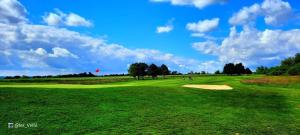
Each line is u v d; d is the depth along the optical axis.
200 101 27.91
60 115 18.89
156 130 16.48
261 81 51.06
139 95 28.34
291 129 18.30
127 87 33.53
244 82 51.50
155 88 33.78
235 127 18.06
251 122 19.72
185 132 16.39
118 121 18.14
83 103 22.80
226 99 30.03
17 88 26.69
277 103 28.80
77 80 89.56
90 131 15.93
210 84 47.31
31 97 23.23
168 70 146.00
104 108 21.66
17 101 21.62
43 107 20.61
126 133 15.72
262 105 27.41
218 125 18.33
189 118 19.88
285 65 105.69
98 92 28.17
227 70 143.88
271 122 20.03
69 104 22.11
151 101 25.84
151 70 119.38
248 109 25.00
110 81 87.62
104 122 17.77
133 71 116.44
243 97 31.86
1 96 22.62
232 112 23.12
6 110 19.12
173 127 17.30
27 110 19.50
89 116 19.06
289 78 52.66
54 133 15.45
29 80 80.81
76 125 16.94
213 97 30.80
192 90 34.72
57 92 26.19
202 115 21.17
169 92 31.75
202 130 16.97
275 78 54.44
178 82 54.22
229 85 44.62
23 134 15.16
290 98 32.38
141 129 16.58
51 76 118.44
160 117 19.72
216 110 23.72
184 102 26.77
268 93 35.56
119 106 22.73
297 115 23.06
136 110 21.66
